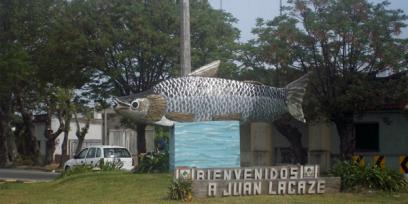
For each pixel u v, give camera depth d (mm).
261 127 26500
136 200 14930
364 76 21250
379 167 16625
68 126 44438
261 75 23141
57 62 30688
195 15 30812
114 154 29250
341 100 21031
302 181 15445
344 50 21469
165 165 20219
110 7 30703
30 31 37688
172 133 19094
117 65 30750
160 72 31578
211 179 15078
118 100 19438
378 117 24188
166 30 30969
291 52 21812
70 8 31250
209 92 19094
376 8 21562
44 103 44531
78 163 29016
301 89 19828
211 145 18734
